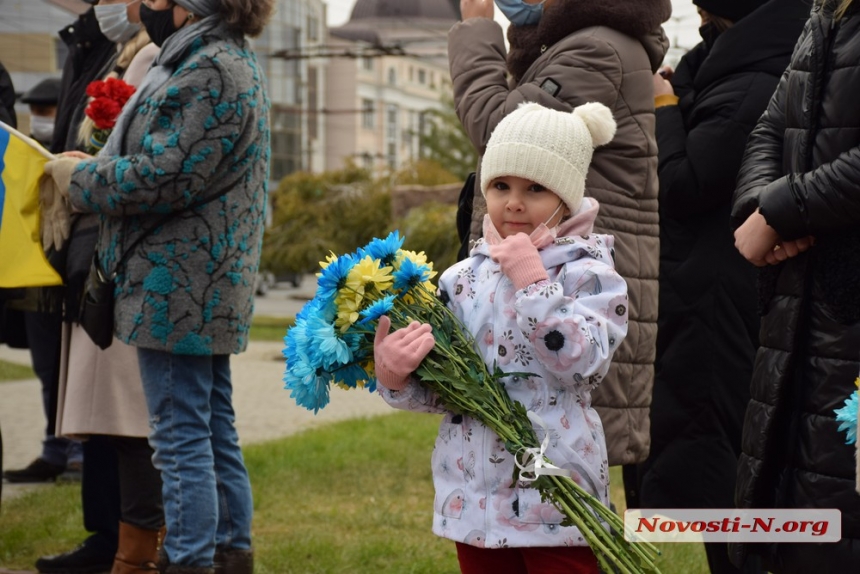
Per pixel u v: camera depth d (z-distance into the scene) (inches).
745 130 142.9
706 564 177.0
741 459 111.9
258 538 196.5
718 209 145.6
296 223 879.1
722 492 142.5
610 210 129.9
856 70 103.2
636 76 131.7
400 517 211.9
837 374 103.1
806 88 108.0
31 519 208.5
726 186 143.3
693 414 144.5
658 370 147.4
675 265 147.0
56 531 198.4
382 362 102.3
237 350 151.4
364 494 234.4
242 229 150.4
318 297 106.8
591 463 103.7
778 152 118.3
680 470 144.5
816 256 105.5
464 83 137.3
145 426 157.9
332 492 236.2
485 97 133.6
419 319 105.8
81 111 179.0
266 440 319.0
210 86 143.8
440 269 628.7
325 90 2689.5
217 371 157.5
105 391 157.8
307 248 860.6
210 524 146.2
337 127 2716.5
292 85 2428.6
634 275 131.1
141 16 153.5
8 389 424.2
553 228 106.7
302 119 2476.6
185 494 145.1
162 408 146.8
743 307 142.5
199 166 142.5
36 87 283.9
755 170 117.6
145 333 143.9
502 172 105.9
